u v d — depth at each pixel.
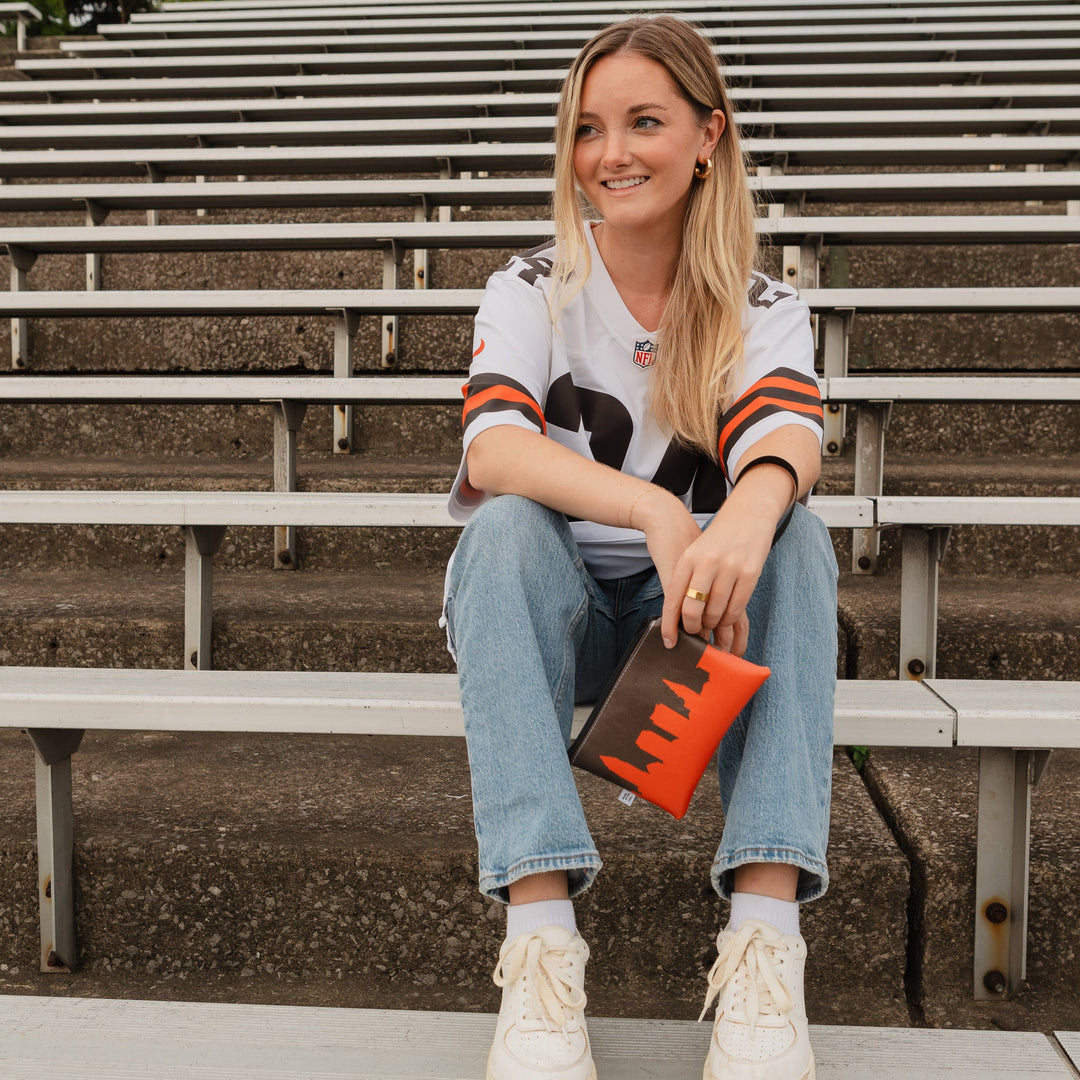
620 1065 1.00
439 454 2.84
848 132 3.75
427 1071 1.00
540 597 0.99
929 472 2.38
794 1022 0.90
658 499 0.98
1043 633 1.75
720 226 1.09
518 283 1.14
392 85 4.46
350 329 2.56
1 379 2.17
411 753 1.67
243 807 1.45
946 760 1.58
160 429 2.88
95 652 1.89
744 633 0.99
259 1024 1.08
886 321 2.92
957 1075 1.00
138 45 5.19
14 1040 1.05
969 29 4.70
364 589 2.13
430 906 1.30
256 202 3.35
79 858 1.33
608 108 1.05
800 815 0.92
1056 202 3.57
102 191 3.30
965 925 1.25
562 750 0.92
